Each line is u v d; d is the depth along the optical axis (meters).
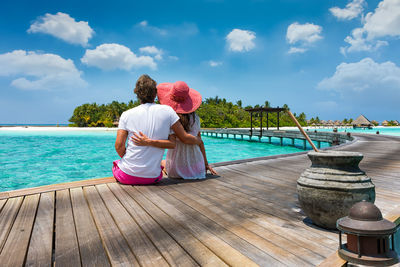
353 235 1.45
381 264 1.35
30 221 2.17
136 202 2.71
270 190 3.29
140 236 1.88
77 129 52.06
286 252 1.62
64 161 11.46
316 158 2.02
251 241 1.79
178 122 3.36
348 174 1.87
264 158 6.64
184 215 2.33
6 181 7.48
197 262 1.51
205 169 4.23
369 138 16.11
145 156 3.23
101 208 2.52
